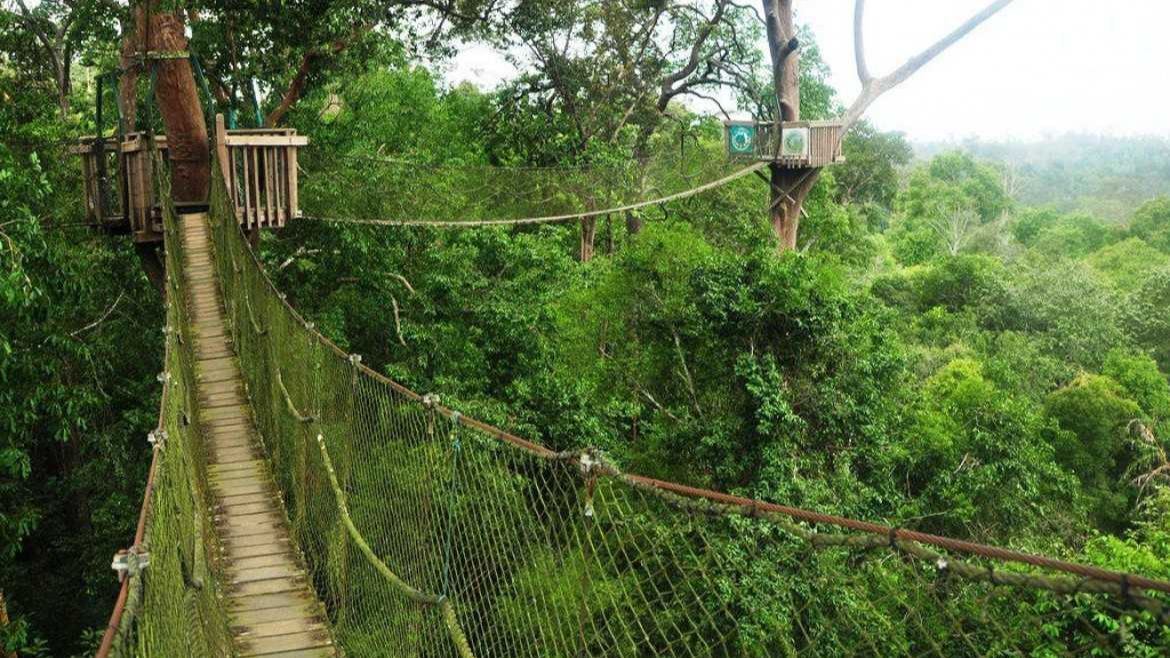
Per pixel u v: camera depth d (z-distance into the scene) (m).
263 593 6.26
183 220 12.63
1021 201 97.69
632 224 25.72
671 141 26.28
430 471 4.81
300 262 16.30
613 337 15.01
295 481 7.31
